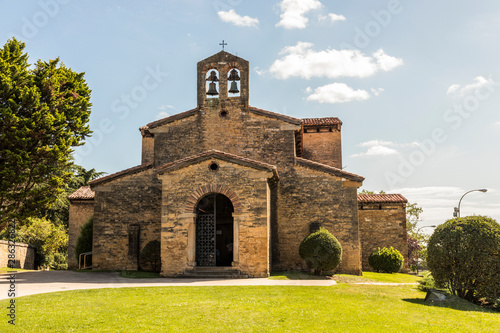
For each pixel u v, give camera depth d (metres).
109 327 11.41
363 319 12.66
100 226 27.02
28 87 25.84
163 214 22.44
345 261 25.66
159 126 27.72
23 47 27.47
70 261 32.47
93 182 27.22
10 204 26.62
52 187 26.81
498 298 16.72
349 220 25.92
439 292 16.42
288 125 26.91
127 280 20.69
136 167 27.27
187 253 22.00
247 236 21.80
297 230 26.16
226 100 27.39
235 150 26.97
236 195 22.11
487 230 16.88
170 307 13.54
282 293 16.25
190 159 22.50
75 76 30.38
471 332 11.92
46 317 12.16
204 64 27.77
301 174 26.56
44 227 39.00
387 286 20.41
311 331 11.32
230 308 13.48
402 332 11.55
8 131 24.62
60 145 26.55
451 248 17.16
